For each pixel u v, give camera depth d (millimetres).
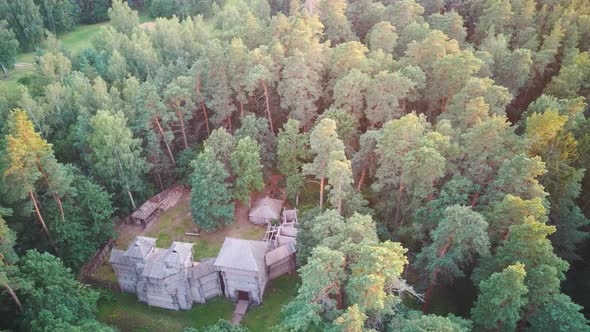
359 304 37781
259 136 67812
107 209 62125
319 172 55844
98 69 95750
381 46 78688
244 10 111188
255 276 54000
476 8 97625
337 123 63688
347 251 41719
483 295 41688
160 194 71750
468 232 42844
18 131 50906
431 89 68750
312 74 69062
